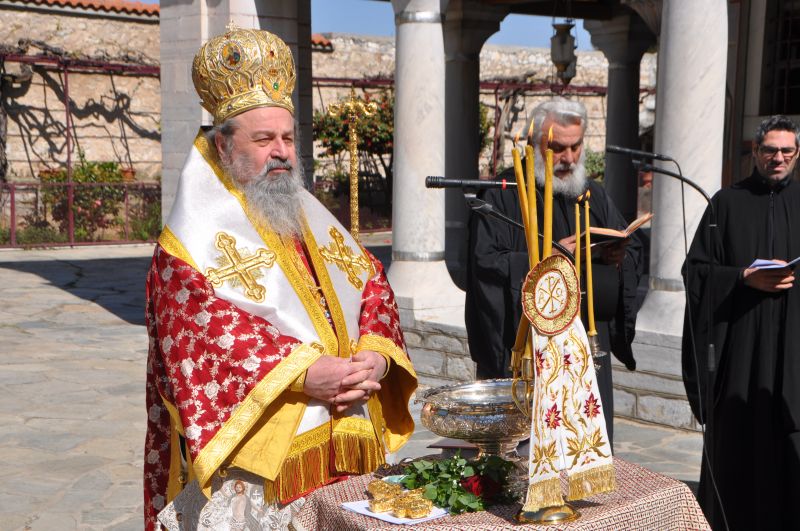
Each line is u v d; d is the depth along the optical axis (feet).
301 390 8.96
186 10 31.01
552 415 7.72
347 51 74.28
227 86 9.27
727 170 28.55
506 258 12.65
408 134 25.63
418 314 25.66
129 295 42.42
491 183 8.90
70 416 22.54
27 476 18.17
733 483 13.24
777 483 12.90
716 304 13.32
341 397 8.95
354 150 12.94
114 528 15.57
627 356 13.51
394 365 10.14
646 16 35.60
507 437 8.41
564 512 7.62
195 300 8.83
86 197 64.34
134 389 25.29
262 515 9.12
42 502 16.78
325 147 70.85
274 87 9.34
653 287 21.40
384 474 8.98
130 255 58.54
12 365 28.02
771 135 13.34
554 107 12.46
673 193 20.71
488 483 8.10
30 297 41.50
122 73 68.44
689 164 20.53
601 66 84.12
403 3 25.21
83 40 66.54
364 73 75.25
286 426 8.98
